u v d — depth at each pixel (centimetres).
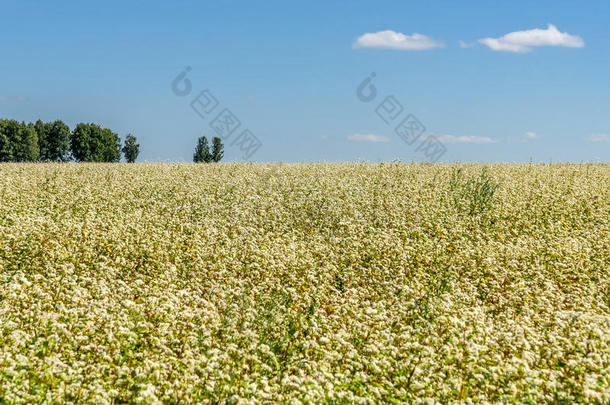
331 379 807
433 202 2244
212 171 3369
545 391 782
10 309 1037
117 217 2003
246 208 2219
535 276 1384
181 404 741
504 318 1123
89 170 3447
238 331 977
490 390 796
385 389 795
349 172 3191
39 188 2556
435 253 1556
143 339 931
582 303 1186
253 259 1516
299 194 2480
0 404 705
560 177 2914
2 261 1412
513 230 1862
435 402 736
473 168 3450
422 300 1145
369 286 1341
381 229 1905
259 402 731
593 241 1688
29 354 859
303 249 1617
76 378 780
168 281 1315
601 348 873
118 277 1390
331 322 1062
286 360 920
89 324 954
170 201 2372
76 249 1520
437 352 888
